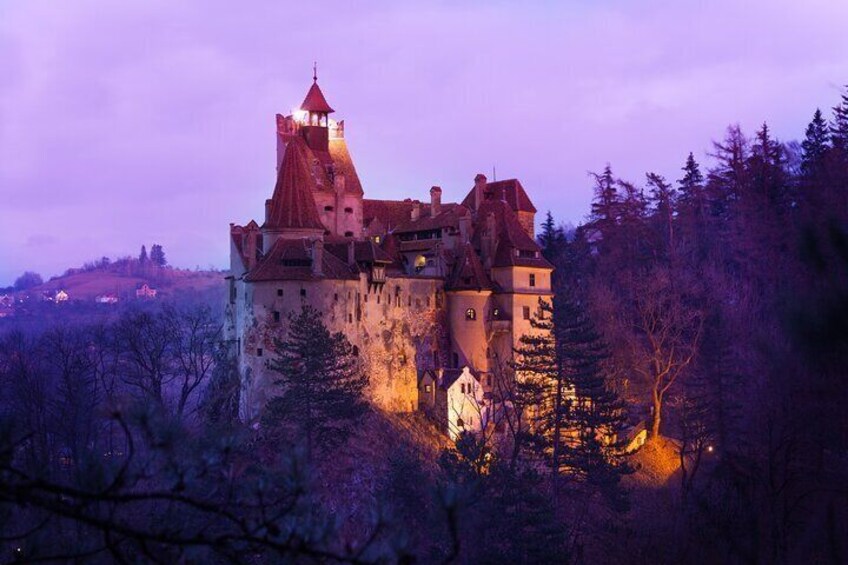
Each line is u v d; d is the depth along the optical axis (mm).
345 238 97250
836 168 38219
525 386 73000
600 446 68000
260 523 13461
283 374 74375
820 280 28672
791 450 50875
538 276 94812
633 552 61062
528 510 52844
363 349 85625
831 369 34500
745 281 87125
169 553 14227
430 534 49688
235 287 92500
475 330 92125
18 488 11938
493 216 96250
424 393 88562
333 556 12922
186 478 13031
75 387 80375
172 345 121938
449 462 57469
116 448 65562
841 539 46000
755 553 50719
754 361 54094
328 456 73938
